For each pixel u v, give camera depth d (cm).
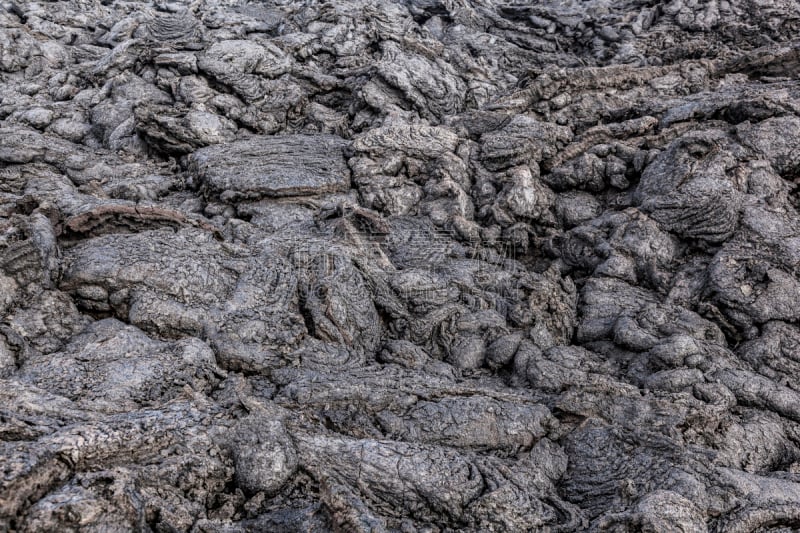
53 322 634
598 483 573
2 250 629
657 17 1784
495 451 600
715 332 782
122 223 768
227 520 467
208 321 670
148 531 425
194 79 1250
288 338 679
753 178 923
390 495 513
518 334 779
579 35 1825
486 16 1889
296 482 513
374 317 771
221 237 822
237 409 551
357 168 1045
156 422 496
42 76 1407
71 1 1734
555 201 1061
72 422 493
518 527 497
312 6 1573
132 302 668
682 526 480
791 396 678
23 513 377
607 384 663
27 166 1058
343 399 617
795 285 784
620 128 1106
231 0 1894
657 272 877
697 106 1093
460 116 1189
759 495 528
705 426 630
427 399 636
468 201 1045
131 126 1195
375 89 1277
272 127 1254
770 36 1566
